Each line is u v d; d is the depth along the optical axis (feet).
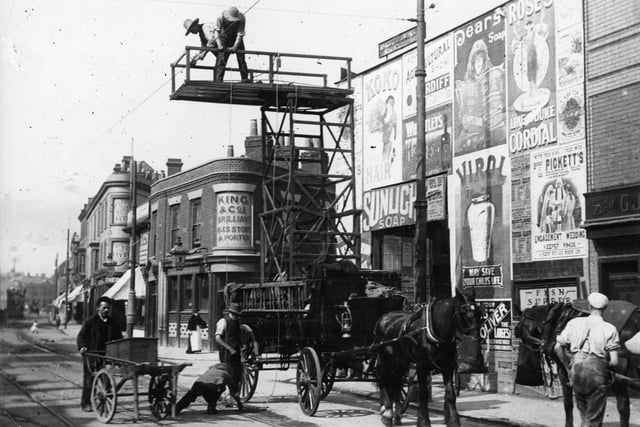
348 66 68.03
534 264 51.96
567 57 50.37
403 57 67.15
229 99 68.44
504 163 55.16
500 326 54.49
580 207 48.73
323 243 65.41
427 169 63.26
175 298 117.29
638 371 32.83
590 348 28.89
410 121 66.03
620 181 46.06
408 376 46.19
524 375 38.81
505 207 54.85
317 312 45.09
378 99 70.79
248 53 64.85
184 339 112.37
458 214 59.57
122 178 175.42
